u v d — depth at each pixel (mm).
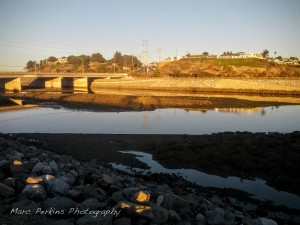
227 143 28969
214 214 11156
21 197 10102
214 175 23141
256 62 162375
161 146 30484
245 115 56000
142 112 59812
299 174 22031
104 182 12047
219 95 94062
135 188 11742
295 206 17781
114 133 40375
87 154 29125
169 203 11391
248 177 22531
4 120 51531
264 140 28984
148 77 146250
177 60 186625
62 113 59031
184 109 63781
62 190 11047
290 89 96938
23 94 94250
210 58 181125
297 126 45594
